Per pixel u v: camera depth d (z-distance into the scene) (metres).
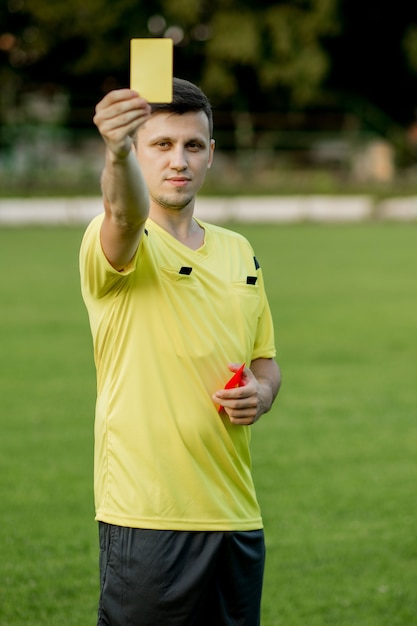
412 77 78.88
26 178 63.16
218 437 5.61
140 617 5.48
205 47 74.12
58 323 23.33
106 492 5.61
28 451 13.30
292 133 72.56
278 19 70.88
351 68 78.56
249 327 5.88
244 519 5.69
